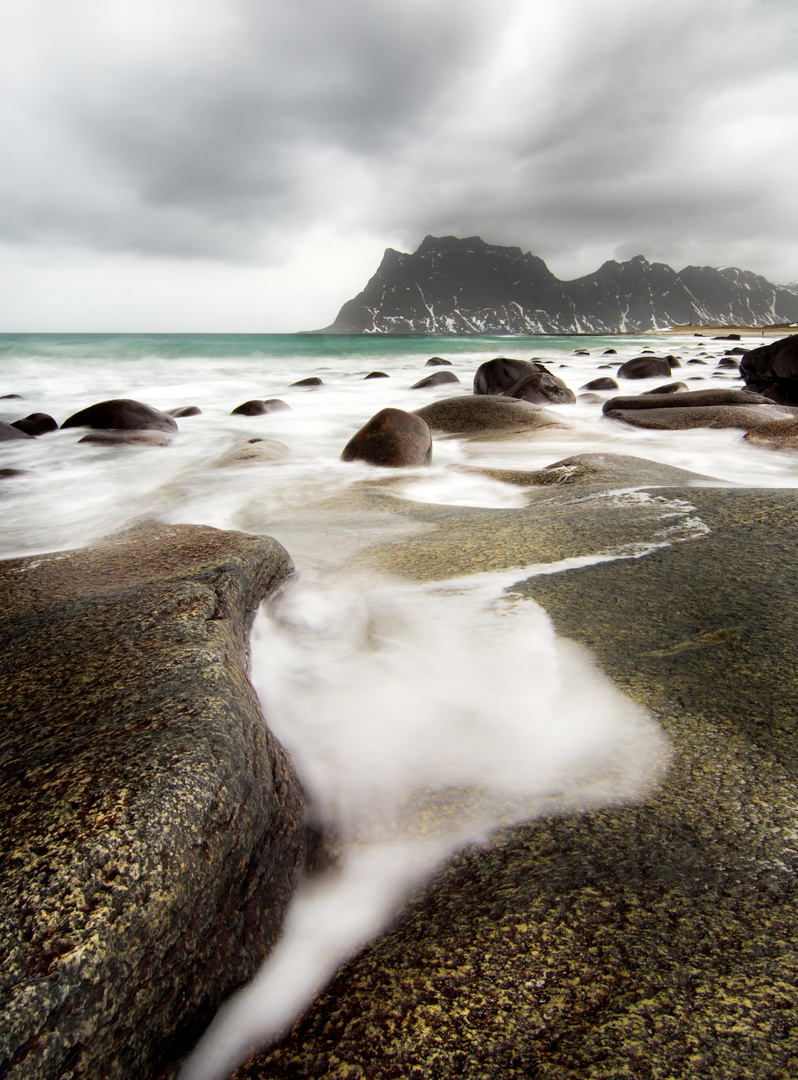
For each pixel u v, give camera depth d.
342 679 2.17
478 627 2.41
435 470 6.31
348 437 9.97
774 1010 0.91
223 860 1.15
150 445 9.14
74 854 1.01
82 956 0.90
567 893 1.21
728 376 18.30
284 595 2.86
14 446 8.96
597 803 1.49
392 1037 0.97
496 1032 0.94
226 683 1.55
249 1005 1.11
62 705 1.48
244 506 5.34
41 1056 0.82
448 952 1.11
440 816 1.52
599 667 2.07
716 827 1.36
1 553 4.83
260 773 1.38
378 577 3.02
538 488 5.11
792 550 2.78
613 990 0.98
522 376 13.45
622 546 3.07
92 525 5.43
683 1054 0.86
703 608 2.37
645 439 8.02
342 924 1.29
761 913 1.11
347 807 1.59
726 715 1.76
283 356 31.73
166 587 2.23
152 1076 0.96
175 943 1.02
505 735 1.80
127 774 1.18
